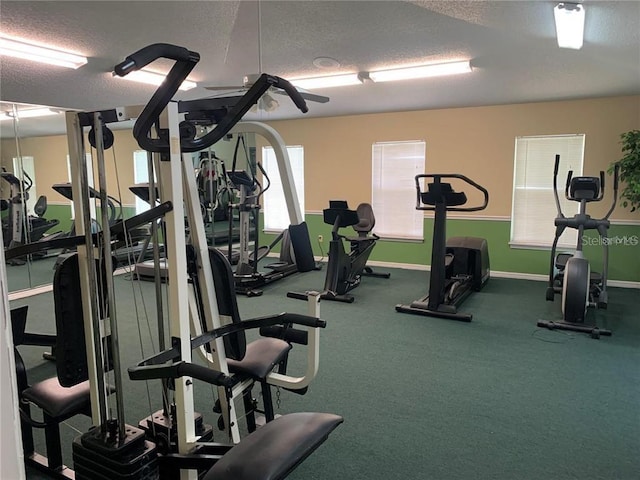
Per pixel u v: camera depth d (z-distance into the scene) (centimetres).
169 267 154
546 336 404
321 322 202
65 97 517
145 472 156
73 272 181
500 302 510
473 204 645
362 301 519
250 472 134
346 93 555
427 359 356
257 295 539
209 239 779
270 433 153
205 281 188
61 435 259
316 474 220
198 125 174
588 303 447
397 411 279
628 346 378
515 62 429
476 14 324
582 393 299
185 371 141
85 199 166
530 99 577
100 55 385
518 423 264
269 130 187
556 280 552
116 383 158
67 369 183
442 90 537
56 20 312
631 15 309
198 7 311
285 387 224
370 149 702
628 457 231
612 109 558
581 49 388
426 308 469
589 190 432
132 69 109
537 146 602
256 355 227
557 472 220
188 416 161
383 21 341
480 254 550
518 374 328
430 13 325
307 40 380
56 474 219
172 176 149
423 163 668
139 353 372
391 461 230
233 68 455
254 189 582
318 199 754
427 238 680
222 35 366
